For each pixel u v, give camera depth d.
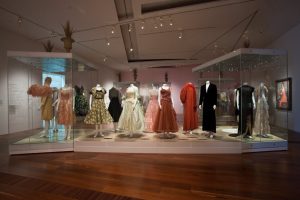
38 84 4.27
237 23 5.19
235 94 4.94
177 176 2.64
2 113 5.30
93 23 5.03
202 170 2.86
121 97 5.07
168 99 4.06
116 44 6.82
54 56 3.89
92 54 8.25
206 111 4.20
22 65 4.28
